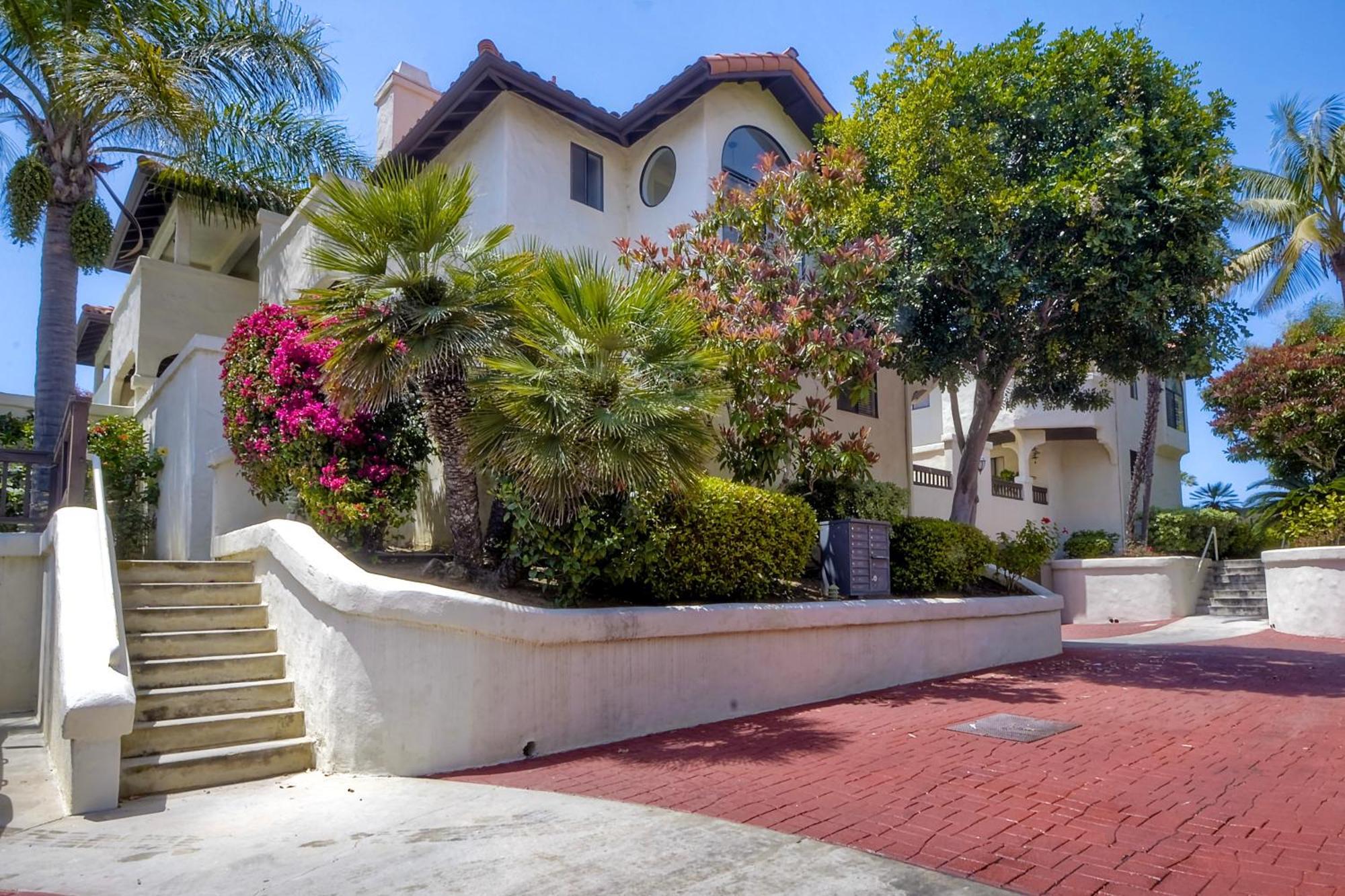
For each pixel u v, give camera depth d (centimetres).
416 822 499
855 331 1052
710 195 1290
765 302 1051
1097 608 2005
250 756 616
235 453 900
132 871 430
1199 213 1054
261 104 1359
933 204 1102
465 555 801
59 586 650
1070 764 618
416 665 621
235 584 794
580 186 1344
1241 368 2120
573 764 637
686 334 799
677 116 1365
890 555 1152
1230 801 528
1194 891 387
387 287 740
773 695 848
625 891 389
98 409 1512
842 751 660
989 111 1148
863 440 1065
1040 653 1241
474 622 633
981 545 1214
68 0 1259
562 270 777
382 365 729
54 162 1285
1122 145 1059
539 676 674
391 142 1644
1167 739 698
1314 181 2094
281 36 1347
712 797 538
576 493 723
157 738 610
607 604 796
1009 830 471
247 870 429
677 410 721
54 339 1265
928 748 668
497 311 764
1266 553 1636
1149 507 2202
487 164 1263
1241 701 863
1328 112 2069
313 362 852
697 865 419
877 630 975
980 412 1358
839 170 1078
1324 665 1105
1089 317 1133
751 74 1342
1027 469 2414
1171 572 1941
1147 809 509
